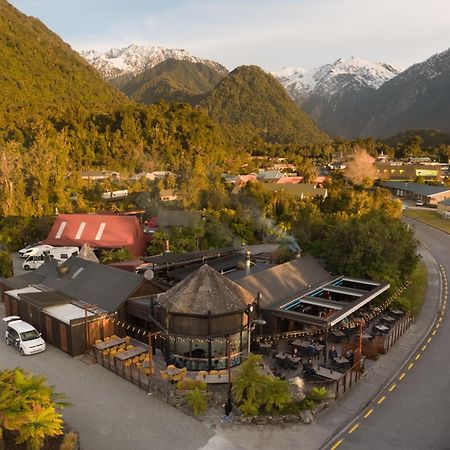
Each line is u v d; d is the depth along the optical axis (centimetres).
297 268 3962
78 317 3078
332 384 2666
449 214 10062
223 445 2073
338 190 8312
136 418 2281
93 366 2861
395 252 4288
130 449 2033
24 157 8994
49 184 8631
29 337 3058
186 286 2836
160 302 2856
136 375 2706
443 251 7012
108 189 10656
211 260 4784
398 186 13862
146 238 6334
